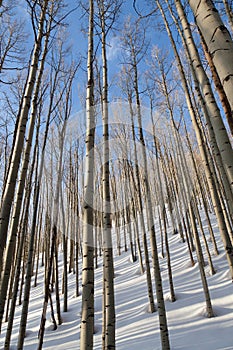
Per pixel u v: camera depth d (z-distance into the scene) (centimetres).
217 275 583
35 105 295
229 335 353
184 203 799
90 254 197
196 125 387
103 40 365
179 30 390
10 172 216
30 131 282
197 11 115
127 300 611
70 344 468
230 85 94
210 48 106
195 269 670
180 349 350
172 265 764
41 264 1341
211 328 385
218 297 482
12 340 533
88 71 269
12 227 232
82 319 180
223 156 139
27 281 374
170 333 406
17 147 226
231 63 97
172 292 536
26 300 365
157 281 341
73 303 691
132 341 407
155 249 361
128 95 544
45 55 316
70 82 443
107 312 233
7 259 219
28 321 636
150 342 388
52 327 549
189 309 474
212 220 1123
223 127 152
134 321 491
